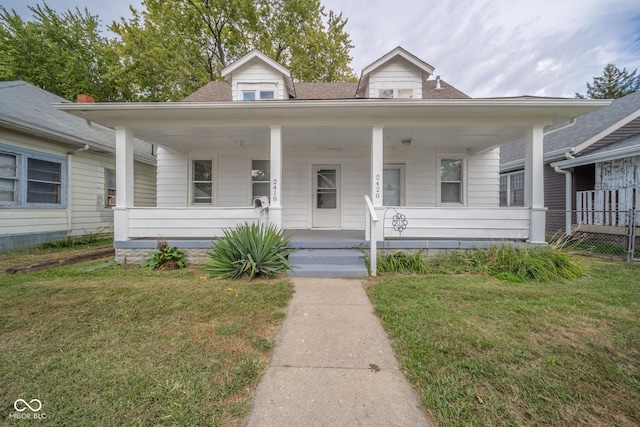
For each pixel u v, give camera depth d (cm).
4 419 154
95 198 894
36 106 822
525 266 445
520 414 158
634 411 160
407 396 176
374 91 738
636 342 236
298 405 168
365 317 298
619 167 690
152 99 1636
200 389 179
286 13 1558
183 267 515
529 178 529
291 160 780
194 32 1453
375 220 463
